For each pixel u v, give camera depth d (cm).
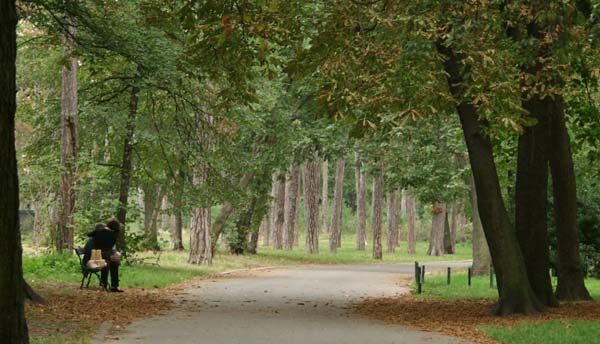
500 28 1744
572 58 1755
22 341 754
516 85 1516
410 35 1566
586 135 2212
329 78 1634
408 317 1645
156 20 1795
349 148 4375
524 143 1877
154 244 3091
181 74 2294
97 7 2078
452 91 1661
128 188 3039
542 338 1264
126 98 3000
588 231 3189
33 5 1983
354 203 11081
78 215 2781
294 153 4572
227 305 1834
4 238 738
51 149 3200
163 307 1698
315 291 2411
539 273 1864
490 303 2008
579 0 1744
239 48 1653
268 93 3288
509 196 3066
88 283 2011
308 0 1719
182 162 2889
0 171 734
